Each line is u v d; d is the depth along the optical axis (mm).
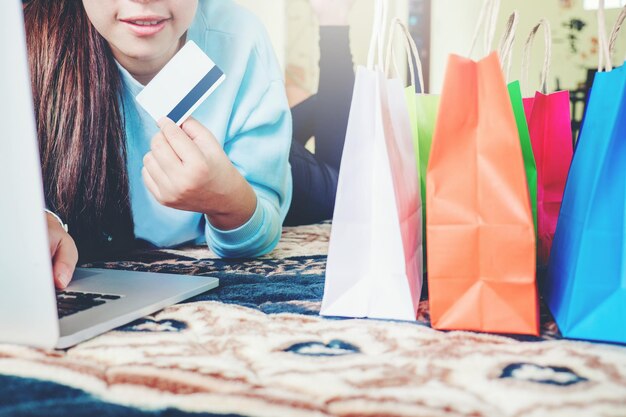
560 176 942
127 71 1200
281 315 667
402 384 456
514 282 596
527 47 947
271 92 1317
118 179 1238
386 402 419
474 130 613
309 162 1576
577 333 582
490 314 601
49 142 1213
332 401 423
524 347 552
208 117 1232
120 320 604
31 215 501
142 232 1275
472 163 611
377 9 648
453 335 593
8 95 481
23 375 477
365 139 673
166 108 820
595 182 584
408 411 405
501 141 603
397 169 677
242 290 792
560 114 936
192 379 465
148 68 1190
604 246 582
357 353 535
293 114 1584
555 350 542
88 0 1058
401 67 1595
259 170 1228
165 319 643
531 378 468
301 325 628
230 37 1285
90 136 1204
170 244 1300
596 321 577
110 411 413
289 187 1431
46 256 507
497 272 601
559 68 1620
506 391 441
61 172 1216
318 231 1439
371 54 670
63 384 459
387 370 488
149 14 1045
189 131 878
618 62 1588
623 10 686
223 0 1322
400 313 660
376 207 658
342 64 1564
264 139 1268
